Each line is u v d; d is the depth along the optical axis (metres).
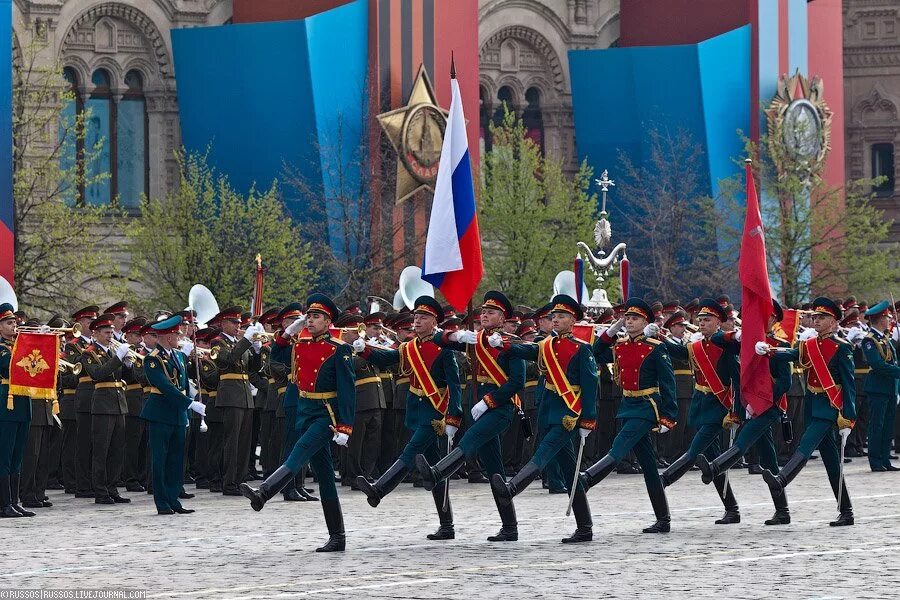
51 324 57.09
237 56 113.06
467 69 122.19
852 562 35.44
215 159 114.94
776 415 42.72
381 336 58.41
